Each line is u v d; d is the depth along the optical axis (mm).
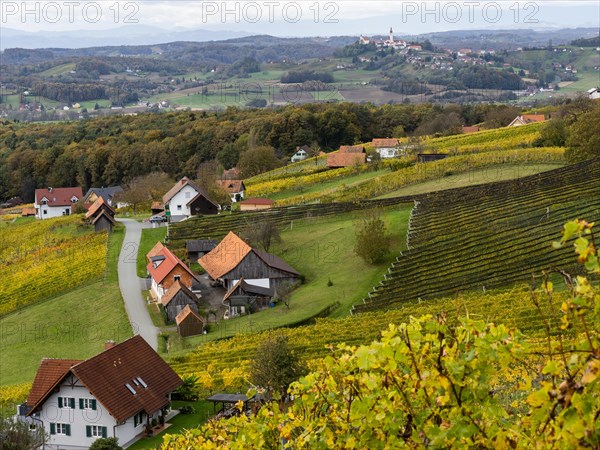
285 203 111500
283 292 75062
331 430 11336
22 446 41438
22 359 71250
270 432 12719
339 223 94750
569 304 8766
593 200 74188
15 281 93938
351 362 10828
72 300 83688
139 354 52094
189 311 70250
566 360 8969
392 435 9922
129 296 82375
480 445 9555
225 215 104250
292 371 43219
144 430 48375
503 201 82125
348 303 70125
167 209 111000
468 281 64875
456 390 9586
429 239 77688
